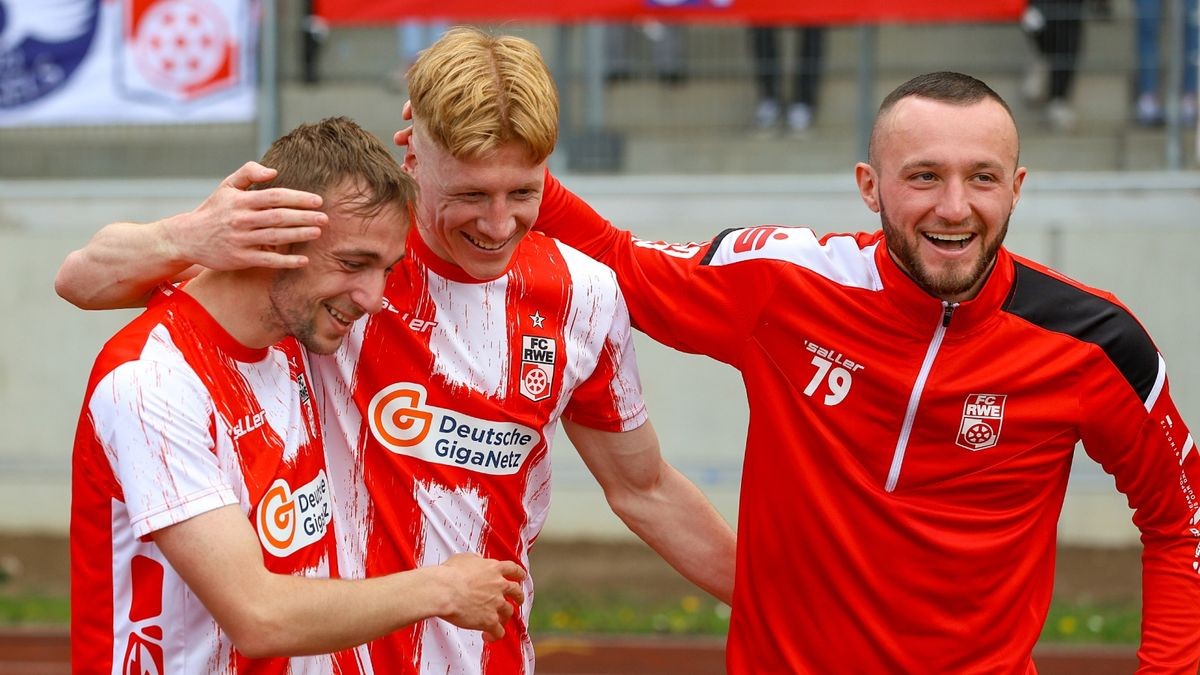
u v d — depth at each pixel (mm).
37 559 20453
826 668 6707
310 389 6285
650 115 21750
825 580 6680
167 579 5727
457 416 6555
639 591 18719
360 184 5461
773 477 6773
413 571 5688
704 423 21078
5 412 21875
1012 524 6633
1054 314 6566
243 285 5660
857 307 6582
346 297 5605
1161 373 6586
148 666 5801
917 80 6379
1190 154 20672
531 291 6637
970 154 6078
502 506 6730
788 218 20719
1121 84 20969
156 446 5402
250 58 19516
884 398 6566
